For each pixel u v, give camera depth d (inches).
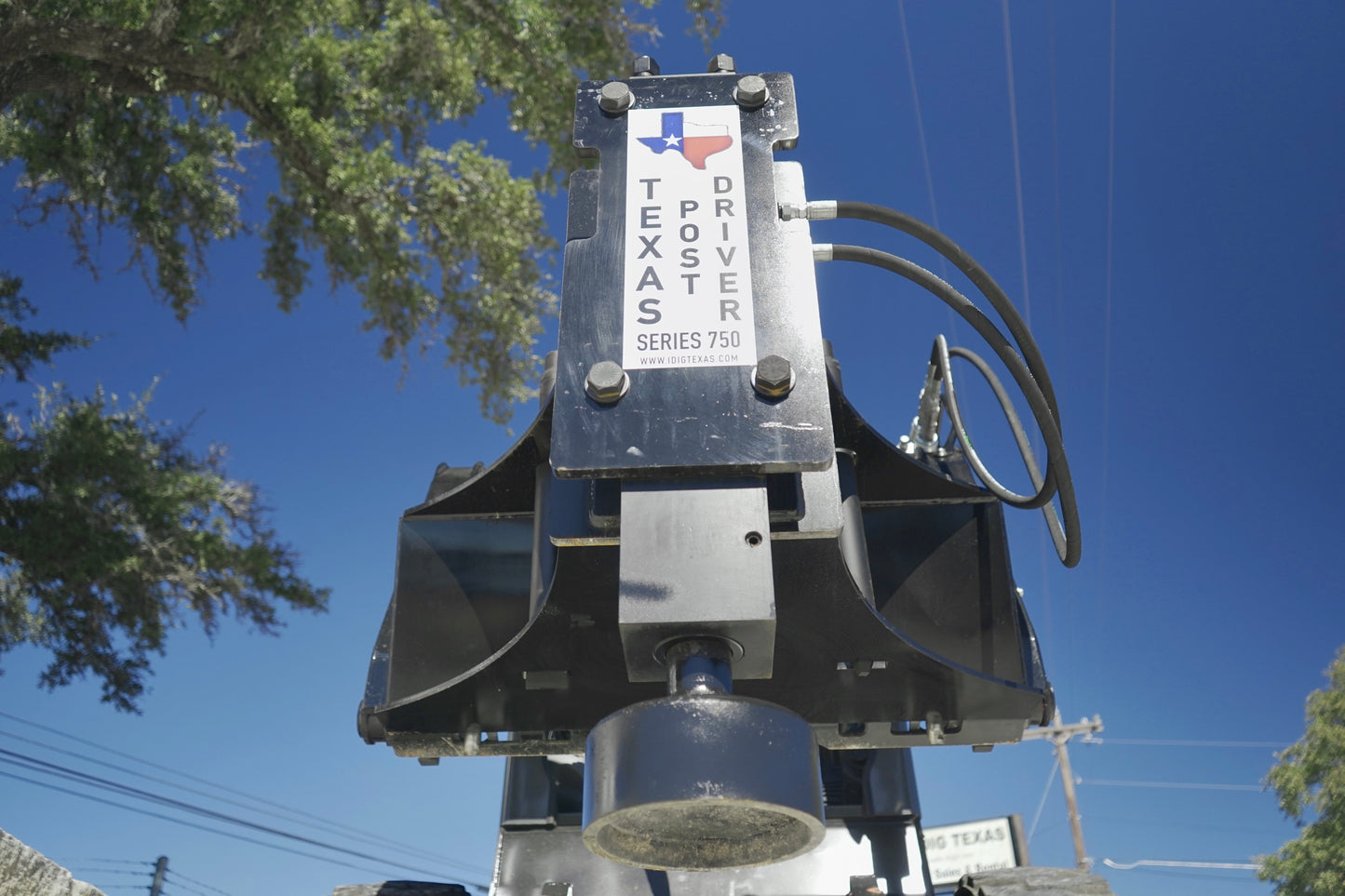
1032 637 103.7
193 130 512.4
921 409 162.2
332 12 449.7
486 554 112.1
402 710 97.3
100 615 441.7
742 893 163.9
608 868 169.3
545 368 112.7
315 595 470.0
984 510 109.8
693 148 86.4
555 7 478.0
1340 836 802.2
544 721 98.6
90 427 449.7
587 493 81.5
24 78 429.4
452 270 489.4
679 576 68.2
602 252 81.3
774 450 71.6
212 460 481.1
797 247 81.6
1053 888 160.1
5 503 426.3
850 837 168.7
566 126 492.7
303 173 482.0
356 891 167.9
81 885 130.3
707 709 60.7
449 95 473.1
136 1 445.7
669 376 74.7
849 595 82.8
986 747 103.8
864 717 96.7
